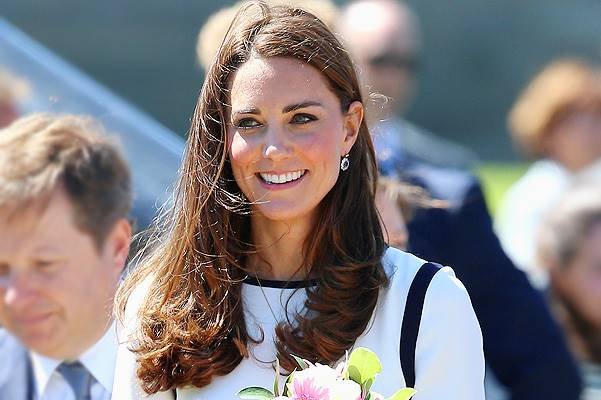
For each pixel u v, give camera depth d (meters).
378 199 12.77
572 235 17.28
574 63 23.61
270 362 9.37
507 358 15.29
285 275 9.72
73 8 70.06
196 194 9.70
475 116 74.06
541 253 17.69
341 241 9.62
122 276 11.42
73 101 15.13
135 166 14.39
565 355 15.42
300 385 8.52
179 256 9.71
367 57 17.38
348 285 9.43
